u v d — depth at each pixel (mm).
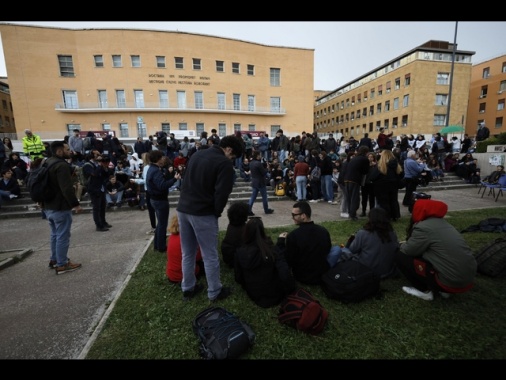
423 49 32500
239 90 27047
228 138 2676
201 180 2391
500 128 35688
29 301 2803
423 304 2578
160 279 3182
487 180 9328
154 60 24328
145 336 2191
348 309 2510
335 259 2869
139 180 7969
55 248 3592
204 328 2070
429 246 2490
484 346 2023
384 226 3014
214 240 2572
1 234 5594
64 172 3293
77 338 2211
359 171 5559
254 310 2531
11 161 8812
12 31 21797
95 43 23281
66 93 23500
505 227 4586
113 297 2869
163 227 4051
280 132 12625
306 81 29094
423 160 10641
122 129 24594
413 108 33375
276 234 4902
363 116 44125
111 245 4578
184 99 25516
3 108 35312
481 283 2961
